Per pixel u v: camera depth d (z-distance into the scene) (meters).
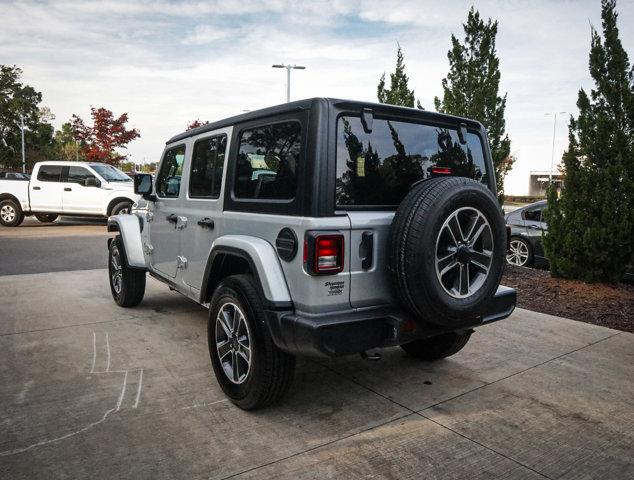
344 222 2.81
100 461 2.62
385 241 2.97
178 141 4.56
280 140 3.06
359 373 3.90
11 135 61.03
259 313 2.96
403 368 4.02
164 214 4.67
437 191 2.78
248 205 3.28
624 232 6.41
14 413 3.14
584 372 3.95
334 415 3.18
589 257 6.73
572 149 6.84
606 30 6.54
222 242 3.36
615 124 6.47
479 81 8.38
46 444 2.78
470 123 3.61
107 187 14.31
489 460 2.68
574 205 6.89
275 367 2.98
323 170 2.77
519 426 3.06
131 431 2.94
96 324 5.12
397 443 2.84
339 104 2.87
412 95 11.16
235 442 2.83
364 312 2.89
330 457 2.69
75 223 16.47
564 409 3.30
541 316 5.58
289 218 2.87
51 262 8.95
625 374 3.91
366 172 3.00
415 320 2.95
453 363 4.14
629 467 2.64
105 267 8.51
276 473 2.54
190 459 2.65
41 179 14.62
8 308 5.72
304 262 2.76
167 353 4.28
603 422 3.12
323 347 2.66
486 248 3.05
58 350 4.33
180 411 3.20
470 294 2.97
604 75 6.59
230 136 3.60
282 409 3.25
